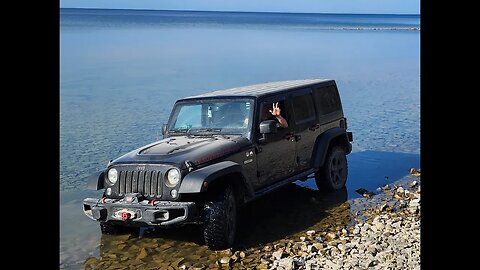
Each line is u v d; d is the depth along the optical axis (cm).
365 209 867
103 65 3541
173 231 778
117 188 700
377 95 2383
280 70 3316
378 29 12469
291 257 658
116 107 1962
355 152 1303
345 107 2028
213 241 684
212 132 805
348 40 7525
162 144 757
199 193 691
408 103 2136
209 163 703
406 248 647
